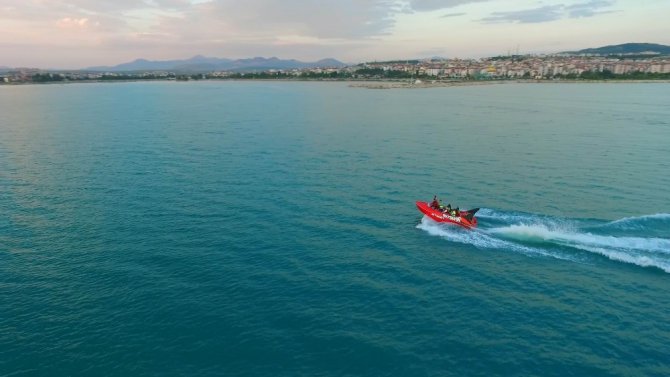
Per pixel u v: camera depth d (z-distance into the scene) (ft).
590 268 108.68
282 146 253.24
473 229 130.93
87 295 97.19
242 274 106.01
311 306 93.45
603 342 82.17
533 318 89.35
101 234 128.36
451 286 101.35
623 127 321.73
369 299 96.12
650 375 74.28
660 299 95.30
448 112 432.66
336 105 513.86
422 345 81.92
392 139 277.03
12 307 92.79
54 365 76.89
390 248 120.67
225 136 287.69
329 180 182.50
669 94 629.92
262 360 78.18
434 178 185.47
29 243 122.62
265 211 146.82
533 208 148.56
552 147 248.52
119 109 475.31
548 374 74.74
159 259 113.29
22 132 308.81
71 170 197.57
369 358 78.74
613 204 151.84
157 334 84.58
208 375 74.84
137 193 164.55
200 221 138.00
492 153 233.55
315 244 122.72
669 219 134.72
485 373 75.25
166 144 258.78
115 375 74.90
